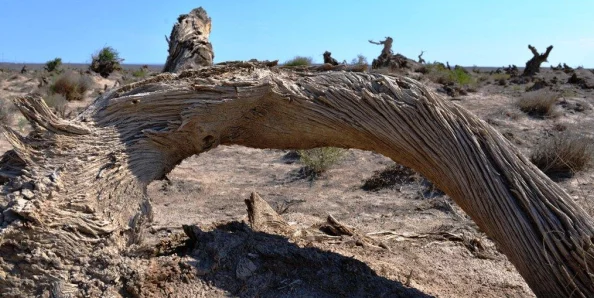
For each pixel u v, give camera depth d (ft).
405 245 17.44
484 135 12.24
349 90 13.25
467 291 13.96
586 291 10.71
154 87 13.48
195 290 11.76
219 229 14.75
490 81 81.82
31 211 11.10
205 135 13.65
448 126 12.34
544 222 11.10
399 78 13.43
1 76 81.87
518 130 40.47
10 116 45.34
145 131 13.10
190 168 33.65
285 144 14.47
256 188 29.01
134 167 12.94
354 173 31.78
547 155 28.78
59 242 11.41
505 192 11.54
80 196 11.82
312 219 21.52
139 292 11.57
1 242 10.87
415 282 13.58
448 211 23.18
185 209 24.00
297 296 11.91
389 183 28.30
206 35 20.68
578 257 10.73
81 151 12.32
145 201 13.23
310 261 12.84
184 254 13.24
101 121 12.94
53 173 11.78
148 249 12.82
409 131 12.69
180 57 19.72
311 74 14.14
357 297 12.09
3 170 12.03
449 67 105.81
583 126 41.60
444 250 17.39
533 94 48.67
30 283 11.20
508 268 16.11
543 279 11.09
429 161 12.62
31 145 12.10
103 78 89.25
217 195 27.12
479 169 11.85
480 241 17.98
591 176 27.91
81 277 11.53
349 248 15.78
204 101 13.23
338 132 13.61
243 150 39.40
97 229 11.84
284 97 13.43
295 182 30.40
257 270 12.48
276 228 15.94
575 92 60.49
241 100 13.35
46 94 61.41
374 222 21.84
